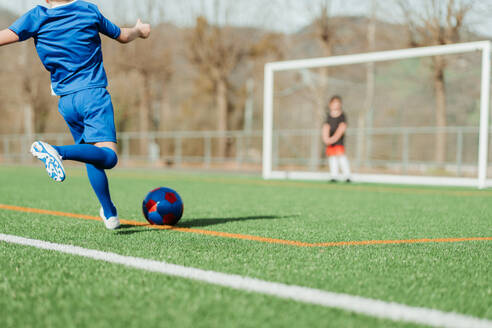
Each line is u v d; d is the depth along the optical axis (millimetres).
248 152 18000
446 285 2148
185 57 24844
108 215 3533
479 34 14750
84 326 1601
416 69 15680
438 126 14641
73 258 2584
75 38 3199
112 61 25094
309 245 3070
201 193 7371
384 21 16344
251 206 5566
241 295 1922
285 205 5703
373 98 16609
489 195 7281
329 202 6113
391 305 1823
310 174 11320
